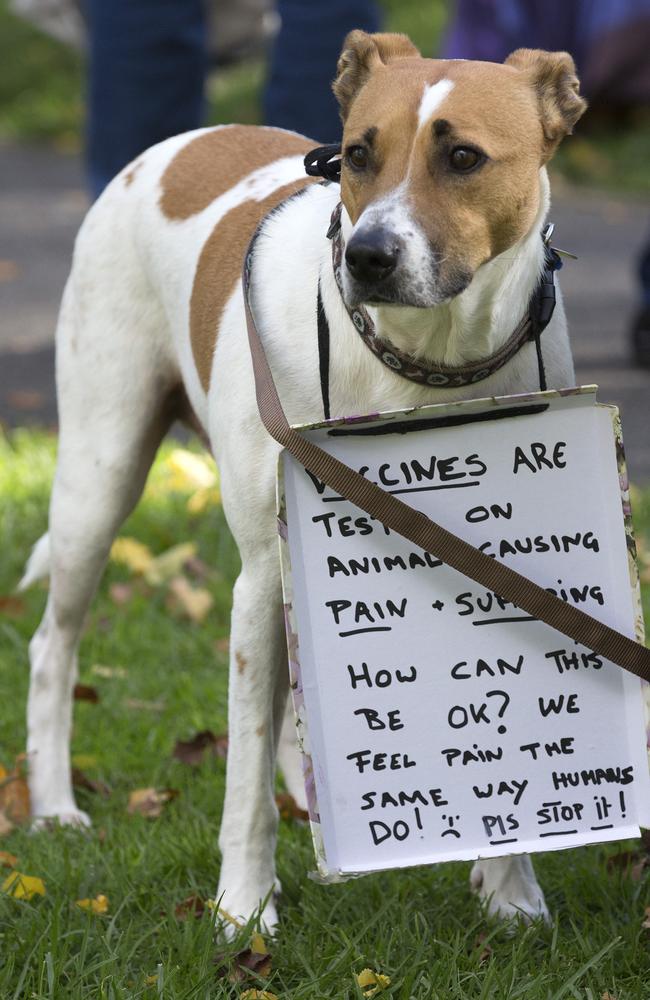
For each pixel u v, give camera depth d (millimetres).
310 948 2916
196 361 3299
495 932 2959
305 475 2717
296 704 2684
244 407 3002
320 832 2707
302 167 3418
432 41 15289
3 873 3314
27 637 4734
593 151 12734
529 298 2848
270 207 3270
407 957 2846
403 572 2756
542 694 2795
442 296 2627
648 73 12273
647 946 2920
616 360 7590
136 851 3363
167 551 5293
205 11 5371
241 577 3078
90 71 5398
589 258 10125
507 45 10703
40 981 2756
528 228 2756
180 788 3777
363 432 2688
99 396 3609
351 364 2869
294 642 2691
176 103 5309
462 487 2727
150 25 5188
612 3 11555
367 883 3205
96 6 5281
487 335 2789
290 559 2711
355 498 2672
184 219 3467
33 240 10836
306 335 2920
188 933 2904
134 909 3160
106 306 3600
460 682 2783
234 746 3057
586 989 2715
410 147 2656
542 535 2752
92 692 4246
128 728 4121
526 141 2721
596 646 2729
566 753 2803
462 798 2787
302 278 2951
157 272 3512
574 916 3076
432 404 2869
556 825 2801
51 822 3656
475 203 2662
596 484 2744
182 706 4242
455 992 2727
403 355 2812
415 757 2777
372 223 2578
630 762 2805
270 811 3072
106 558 3725
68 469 3676
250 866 3066
